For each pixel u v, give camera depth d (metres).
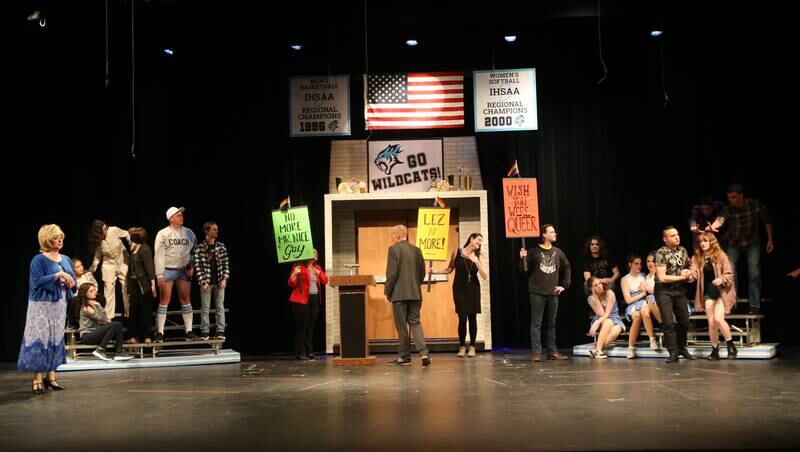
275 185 11.76
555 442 4.50
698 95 11.45
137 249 9.75
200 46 10.87
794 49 11.02
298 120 11.03
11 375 9.07
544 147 11.62
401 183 11.53
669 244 8.74
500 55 11.59
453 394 6.51
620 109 11.61
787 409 5.44
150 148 11.78
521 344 11.49
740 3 10.06
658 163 11.53
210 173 11.83
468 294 10.12
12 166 11.55
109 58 11.27
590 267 10.15
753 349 8.89
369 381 7.55
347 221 11.52
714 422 4.99
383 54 11.50
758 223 10.09
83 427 5.34
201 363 9.78
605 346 9.63
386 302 11.38
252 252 11.76
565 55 11.65
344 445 4.57
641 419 5.14
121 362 9.49
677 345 8.88
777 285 11.06
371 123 10.95
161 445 4.70
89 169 11.73
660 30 10.57
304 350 10.30
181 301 10.02
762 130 11.20
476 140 11.59
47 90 11.59
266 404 6.22
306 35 10.34
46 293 7.23
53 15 10.18
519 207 10.37
